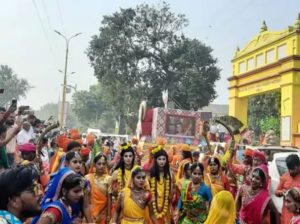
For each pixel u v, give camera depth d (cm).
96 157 719
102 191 702
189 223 659
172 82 4791
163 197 694
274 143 2575
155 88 4781
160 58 4856
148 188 642
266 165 852
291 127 2355
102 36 4762
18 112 990
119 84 4762
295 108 2364
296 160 684
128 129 5031
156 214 680
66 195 425
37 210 296
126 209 610
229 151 980
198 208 657
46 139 963
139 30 4828
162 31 4891
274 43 2598
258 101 4162
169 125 1948
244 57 2984
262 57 2761
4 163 726
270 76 2609
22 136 1062
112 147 1967
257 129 4581
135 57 4778
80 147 840
